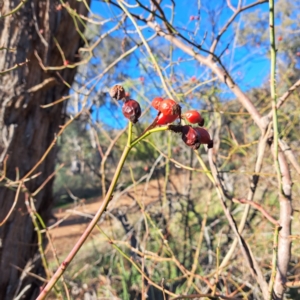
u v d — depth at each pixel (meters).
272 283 1.32
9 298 2.89
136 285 4.02
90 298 3.84
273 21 1.33
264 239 3.47
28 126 2.98
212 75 3.47
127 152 0.81
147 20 2.35
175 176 5.48
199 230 4.32
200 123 0.96
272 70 1.37
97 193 10.31
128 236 3.82
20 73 2.93
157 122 0.90
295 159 1.75
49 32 3.02
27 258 3.01
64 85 3.27
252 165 3.99
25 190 2.42
